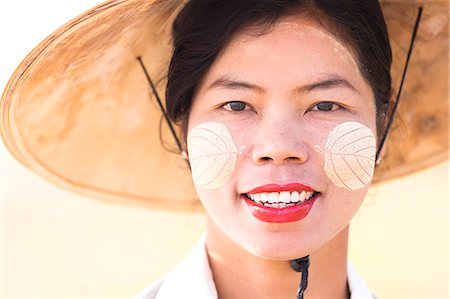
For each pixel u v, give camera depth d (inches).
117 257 274.4
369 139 110.6
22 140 127.9
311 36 108.5
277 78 107.2
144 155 140.3
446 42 129.8
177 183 143.6
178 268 120.2
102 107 130.8
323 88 107.9
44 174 137.5
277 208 105.4
